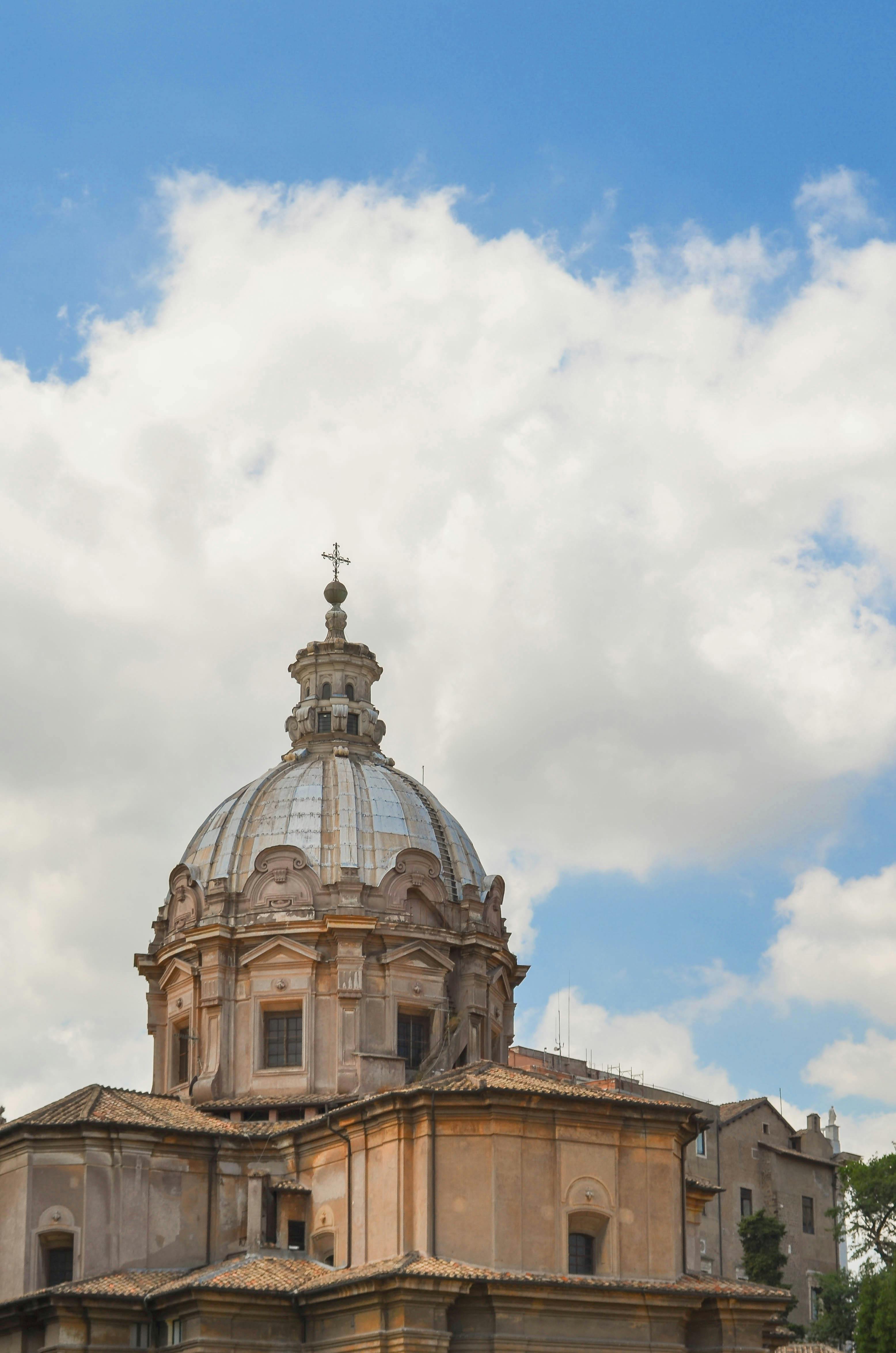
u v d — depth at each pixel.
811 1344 89.06
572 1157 62.25
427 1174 61.00
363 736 86.75
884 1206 101.44
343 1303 59.34
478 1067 65.69
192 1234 66.38
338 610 90.31
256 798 82.69
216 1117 73.19
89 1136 65.62
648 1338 60.59
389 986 76.19
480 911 80.00
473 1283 58.19
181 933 78.88
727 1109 114.81
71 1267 65.06
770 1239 98.38
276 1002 76.25
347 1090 73.69
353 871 77.69
